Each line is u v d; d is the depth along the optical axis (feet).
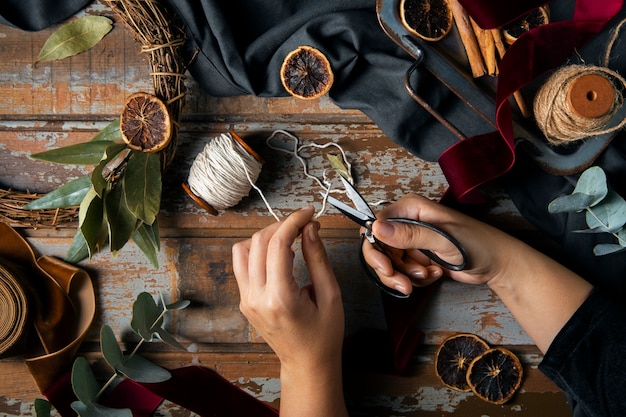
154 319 3.31
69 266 3.37
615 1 3.05
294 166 3.40
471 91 3.18
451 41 3.20
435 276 3.19
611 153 3.22
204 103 3.38
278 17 3.35
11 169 3.40
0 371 3.45
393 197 3.41
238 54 3.25
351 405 3.45
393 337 3.34
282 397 3.11
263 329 2.99
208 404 3.38
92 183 3.00
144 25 3.13
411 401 3.46
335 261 3.43
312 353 2.99
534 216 3.32
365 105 3.28
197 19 3.23
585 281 3.13
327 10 3.26
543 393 3.45
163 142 3.13
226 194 3.18
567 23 3.04
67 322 3.37
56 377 3.37
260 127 3.40
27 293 3.29
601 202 3.02
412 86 3.25
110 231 3.11
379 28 3.26
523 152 3.27
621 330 2.98
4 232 3.35
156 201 3.15
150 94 3.11
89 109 3.40
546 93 3.02
